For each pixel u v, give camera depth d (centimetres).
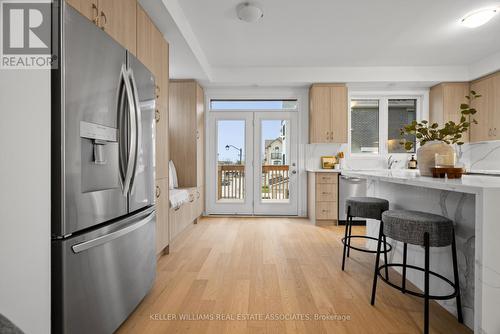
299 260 261
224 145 476
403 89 464
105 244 133
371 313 169
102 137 129
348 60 400
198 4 255
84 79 117
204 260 260
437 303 180
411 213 166
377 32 310
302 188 470
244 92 469
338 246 306
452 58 391
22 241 94
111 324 137
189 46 296
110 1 168
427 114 464
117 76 142
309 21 285
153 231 192
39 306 100
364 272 232
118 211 144
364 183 406
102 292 130
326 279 218
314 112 436
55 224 107
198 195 424
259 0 247
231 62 408
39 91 100
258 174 473
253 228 387
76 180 113
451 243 148
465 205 156
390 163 471
